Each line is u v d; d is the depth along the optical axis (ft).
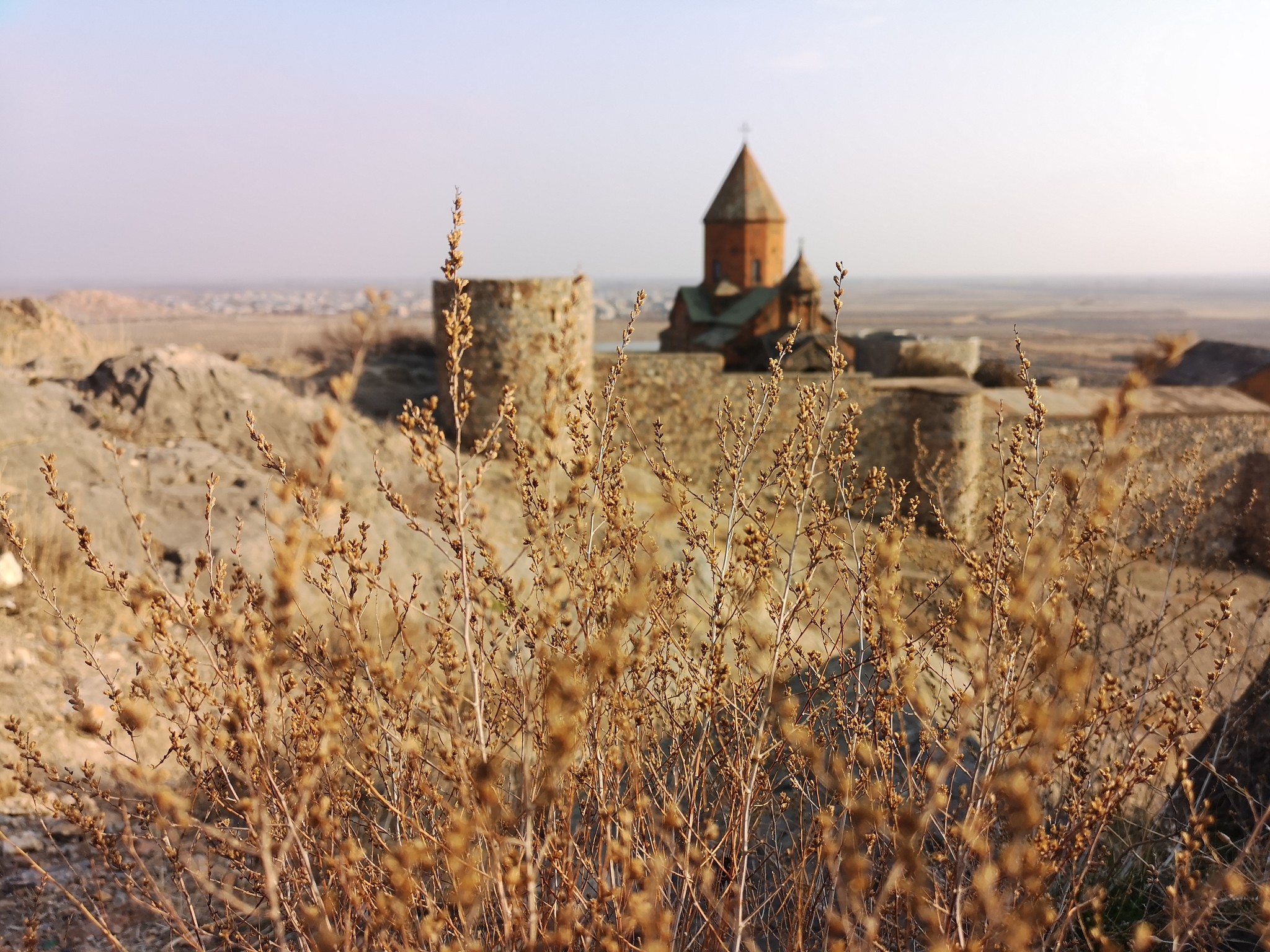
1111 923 9.75
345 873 6.00
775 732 8.46
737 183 134.82
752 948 6.18
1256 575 31.45
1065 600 6.97
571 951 6.14
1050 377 87.51
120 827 11.80
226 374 37.42
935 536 55.01
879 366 98.02
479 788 5.03
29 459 25.31
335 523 25.18
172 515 26.17
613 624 5.15
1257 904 7.50
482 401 51.16
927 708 7.35
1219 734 13.58
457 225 6.46
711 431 60.85
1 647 17.17
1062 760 6.86
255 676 5.57
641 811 6.73
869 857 6.71
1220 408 64.75
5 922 11.72
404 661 7.98
